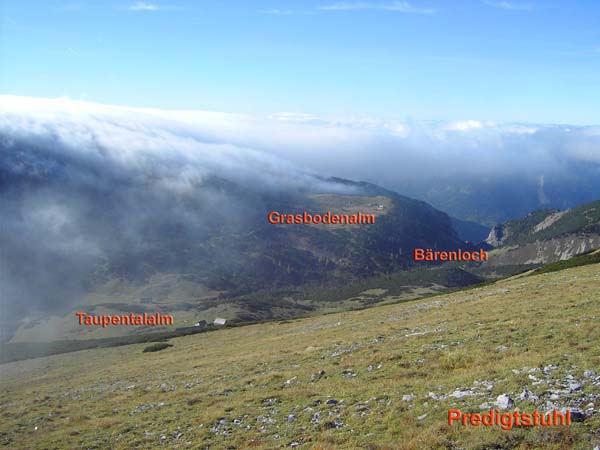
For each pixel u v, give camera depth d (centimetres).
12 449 2469
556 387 1855
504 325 3200
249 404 2519
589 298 3656
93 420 2855
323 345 4194
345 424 1962
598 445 1385
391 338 3762
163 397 3184
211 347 6881
